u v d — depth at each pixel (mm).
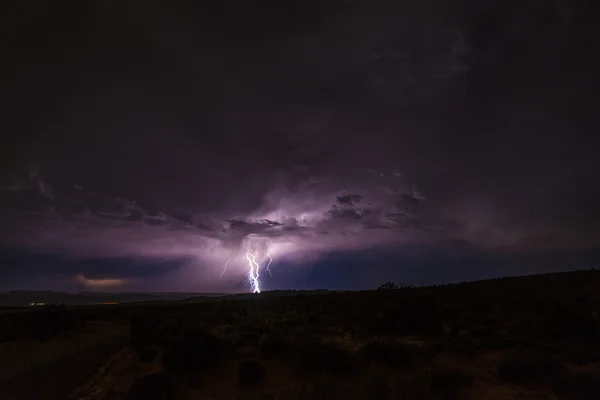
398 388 13797
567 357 17422
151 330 27828
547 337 21547
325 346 17703
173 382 14422
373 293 40656
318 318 29344
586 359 17281
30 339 28719
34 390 16109
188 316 33844
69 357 22094
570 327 21875
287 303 41969
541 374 15453
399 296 36719
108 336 30500
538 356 16344
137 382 14156
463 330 24234
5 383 17234
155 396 13766
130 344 23953
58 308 37625
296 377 16594
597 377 14398
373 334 24453
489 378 15797
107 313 41438
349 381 15508
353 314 30406
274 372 17156
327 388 13742
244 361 16438
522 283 40906
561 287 36875
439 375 14391
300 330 24312
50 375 18250
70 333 31203
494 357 18422
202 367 16562
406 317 25531
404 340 22562
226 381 16281
